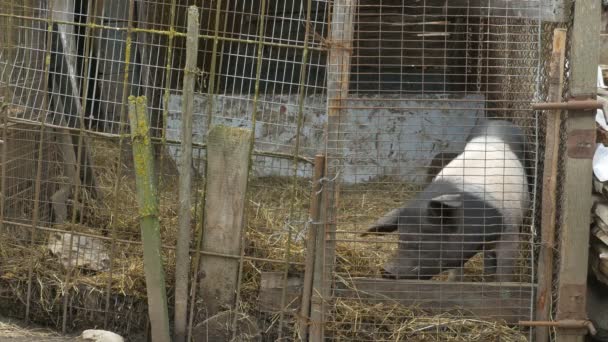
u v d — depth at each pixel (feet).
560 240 16.94
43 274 18.19
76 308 18.02
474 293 17.42
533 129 18.58
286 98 26.09
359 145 20.65
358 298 17.47
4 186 18.07
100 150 22.79
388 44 27.99
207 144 17.20
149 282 16.69
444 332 17.30
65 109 20.04
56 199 20.20
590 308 18.10
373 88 27.84
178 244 17.03
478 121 21.77
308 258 17.12
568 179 16.49
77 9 23.72
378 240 18.60
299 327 17.38
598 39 16.07
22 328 17.94
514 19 19.93
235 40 16.81
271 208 21.11
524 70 19.24
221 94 26.35
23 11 19.12
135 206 20.63
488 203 18.56
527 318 17.38
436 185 19.15
